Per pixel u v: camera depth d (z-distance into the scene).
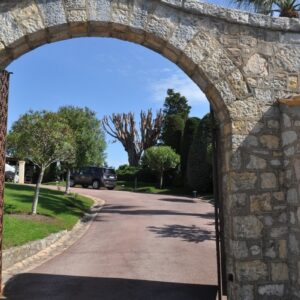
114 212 17.92
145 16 5.34
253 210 5.27
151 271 8.12
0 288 6.30
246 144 5.36
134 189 33.28
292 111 5.21
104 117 47.50
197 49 5.42
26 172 35.59
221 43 5.49
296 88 5.55
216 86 5.41
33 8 5.19
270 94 5.50
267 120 5.45
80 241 11.52
